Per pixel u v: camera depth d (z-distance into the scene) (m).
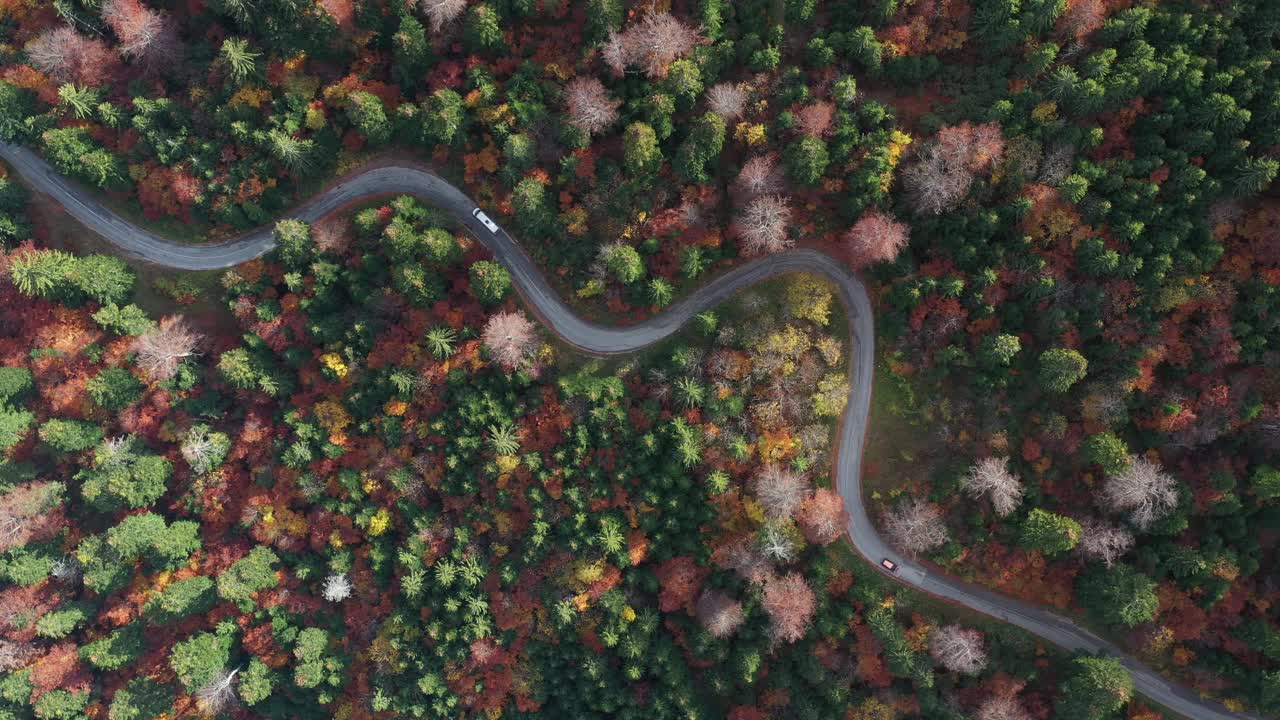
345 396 83.88
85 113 82.81
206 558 92.19
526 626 83.00
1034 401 73.38
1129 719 74.06
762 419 75.25
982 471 71.44
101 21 84.12
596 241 79.06
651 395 77.69
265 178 82.62
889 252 70.12
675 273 79.00
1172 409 68.12
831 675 77.31
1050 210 67.44
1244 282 66.88
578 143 74.56
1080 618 76.12
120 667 94.88
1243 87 64.31
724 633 76.88
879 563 79.12
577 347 82.50
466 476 81.50
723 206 76.94
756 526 76.62
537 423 79.75
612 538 76.12
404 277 76.31
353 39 78.19
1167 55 66.06
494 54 77.50
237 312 84.44
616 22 73.94
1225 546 70.50
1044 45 67.25
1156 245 66.94
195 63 83.31
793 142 70.88
